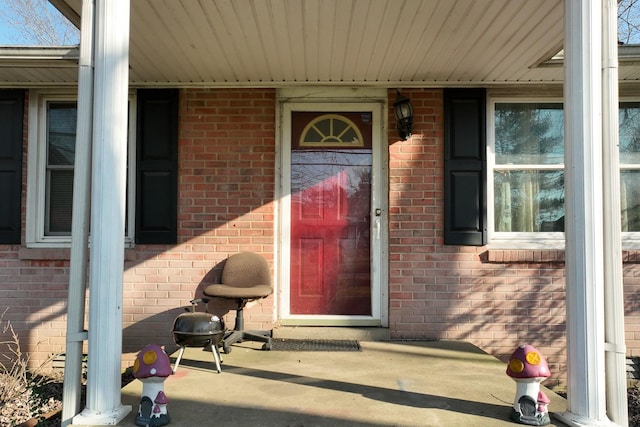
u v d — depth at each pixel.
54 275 4.81
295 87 4.91
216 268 4.80
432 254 4.76
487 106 4.90
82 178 2.61
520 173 4.96
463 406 2.82
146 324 4.76
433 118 4.84
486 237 4.76
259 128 4.87
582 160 2.54
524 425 2.52
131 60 4.23
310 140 4.97
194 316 3.48
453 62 4.28
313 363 3.76
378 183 4.93
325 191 4.96
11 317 4.79
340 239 4.94
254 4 3.27
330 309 4.89
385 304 4.83
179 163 4.85
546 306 4.70
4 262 4.81
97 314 2.47
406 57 4.17
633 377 4.66
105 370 2.46
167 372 2.46
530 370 2.51
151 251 4.80
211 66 4.38
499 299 4.71
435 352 4.15
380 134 4.94
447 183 4.77
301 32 3.69
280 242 4.90
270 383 3.24
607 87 2.61
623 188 4.90
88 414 2.44
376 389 3.13
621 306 2.57
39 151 4.95
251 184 4.84
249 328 4.76
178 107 4.86
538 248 4.78
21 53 4.14
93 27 2.61
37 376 4.63
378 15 3.43
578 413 2.48
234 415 2.65
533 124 4.98
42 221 4.93
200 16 3.44
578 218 2.53
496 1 3.23
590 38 2.55
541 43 3.88
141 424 2.44
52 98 4.98
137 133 4.83
